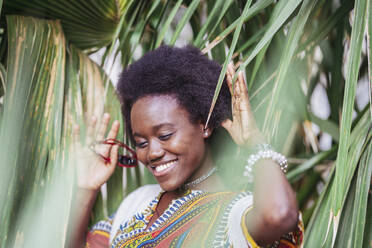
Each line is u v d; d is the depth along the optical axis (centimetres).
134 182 127
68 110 117
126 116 105
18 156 105
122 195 124
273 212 75
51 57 115
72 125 115
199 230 87
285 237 84
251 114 89
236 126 91
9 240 102
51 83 113
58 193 105
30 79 111
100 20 124
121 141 122
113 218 110
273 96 87
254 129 88
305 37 103
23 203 104
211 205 89
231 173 100
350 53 78
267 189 78
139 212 101
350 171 86
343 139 77
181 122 90
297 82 120
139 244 91
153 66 93
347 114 77
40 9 121
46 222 103
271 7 116
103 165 112
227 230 83
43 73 113
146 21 116
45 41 116
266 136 91
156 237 90
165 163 91
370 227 94
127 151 123
